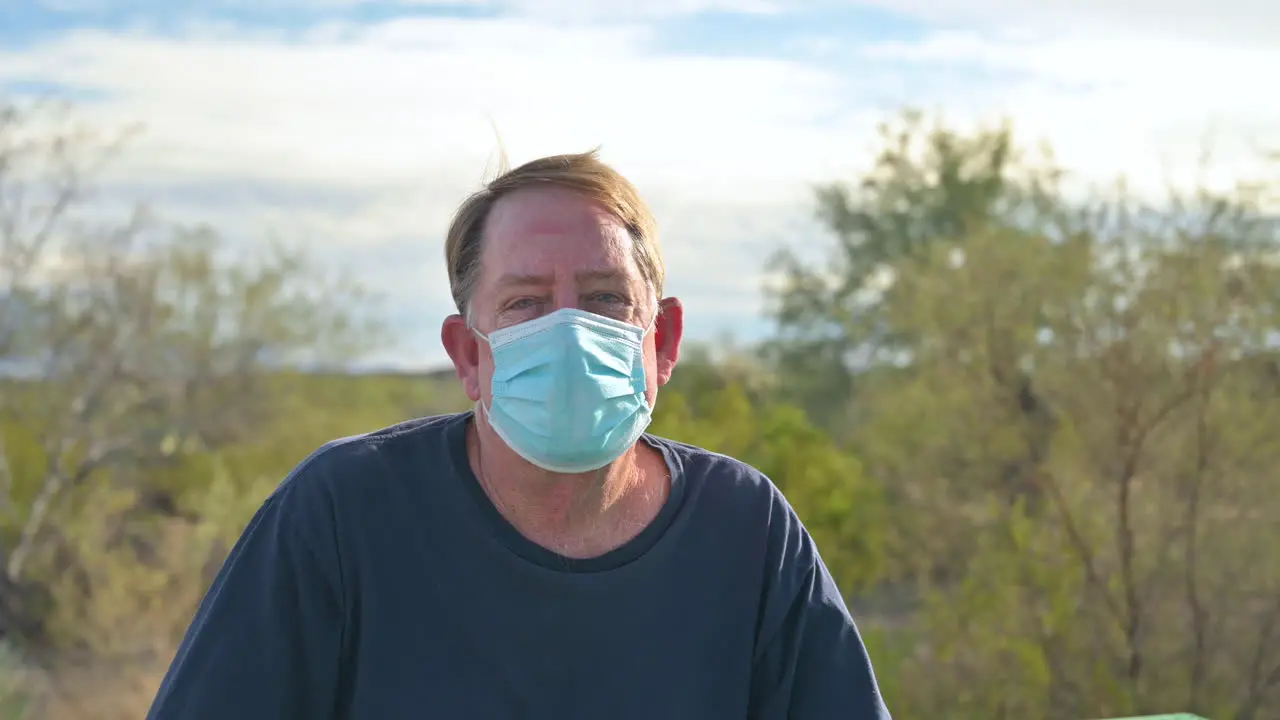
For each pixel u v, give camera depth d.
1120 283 7.76
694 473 2.32
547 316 2.15
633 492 2.28
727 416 9.93
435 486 2.19
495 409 2.16
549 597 2.14
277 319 15.65
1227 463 7.46
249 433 15.36
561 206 2.19
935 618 7.75
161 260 14.73
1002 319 8.06
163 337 14.55
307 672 2.13
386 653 2.12
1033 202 8.88
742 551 2.27
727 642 2.23
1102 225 7.99
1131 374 7.60
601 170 2.24
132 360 14.11
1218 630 7.44
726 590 2.24
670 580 2.21
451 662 2.12
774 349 17.03
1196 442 7.50
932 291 8.37
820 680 2.31
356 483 2.17
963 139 16.62
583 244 2.17
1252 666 7.38
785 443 9.43
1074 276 7.81
